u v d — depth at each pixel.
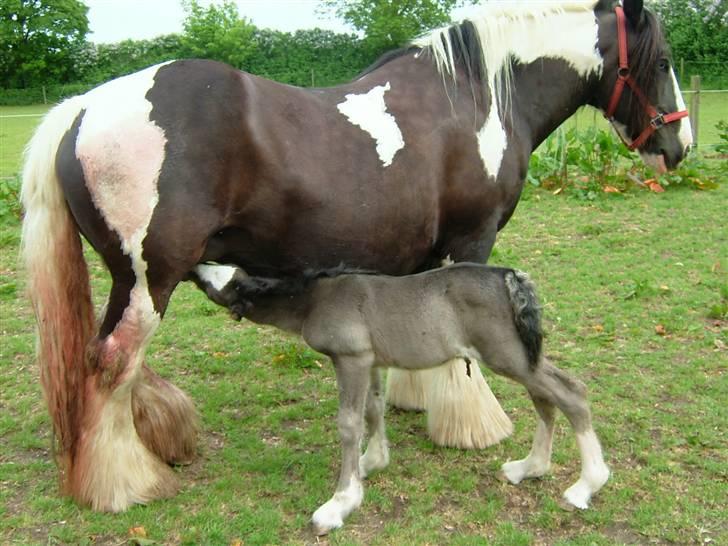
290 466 3.75
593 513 3.27
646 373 4.66
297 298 3.35
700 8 24.77
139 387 3.64
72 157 2.97
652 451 3.77
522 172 3.75
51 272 3.18
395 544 3.10
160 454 3.67
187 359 5.13
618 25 3.88
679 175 9.43
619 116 4.09
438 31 3.64
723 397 4.31
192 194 2.97
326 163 3.13
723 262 6.69
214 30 31.16
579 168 10.26
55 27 33.47
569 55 3.83
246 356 5.14
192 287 6.64
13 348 5.29
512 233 7.92
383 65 3.64
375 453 3.64
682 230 7.73
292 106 3.15
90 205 2.99
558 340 5.23
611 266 6.73
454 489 3.53
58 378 3.25
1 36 32.41
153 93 2.98
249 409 4.42
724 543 3.06
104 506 3.31
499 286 3.18
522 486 3.54
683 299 5.84
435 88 3.49
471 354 3.30
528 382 3.24
